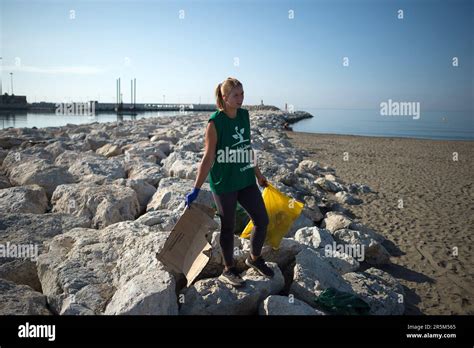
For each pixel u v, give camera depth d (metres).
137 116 59.34
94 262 3.75
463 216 7.12
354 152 17.08
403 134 35.69
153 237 3.90
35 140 11.95
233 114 3.20
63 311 3.13
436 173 11.73
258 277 3.55
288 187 7.57
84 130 16.70
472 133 38.00
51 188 6.43
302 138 24.08
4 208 5.22
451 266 4.96
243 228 4.51
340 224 5.83
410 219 6.93
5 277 3.72
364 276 4.15
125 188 5.77
